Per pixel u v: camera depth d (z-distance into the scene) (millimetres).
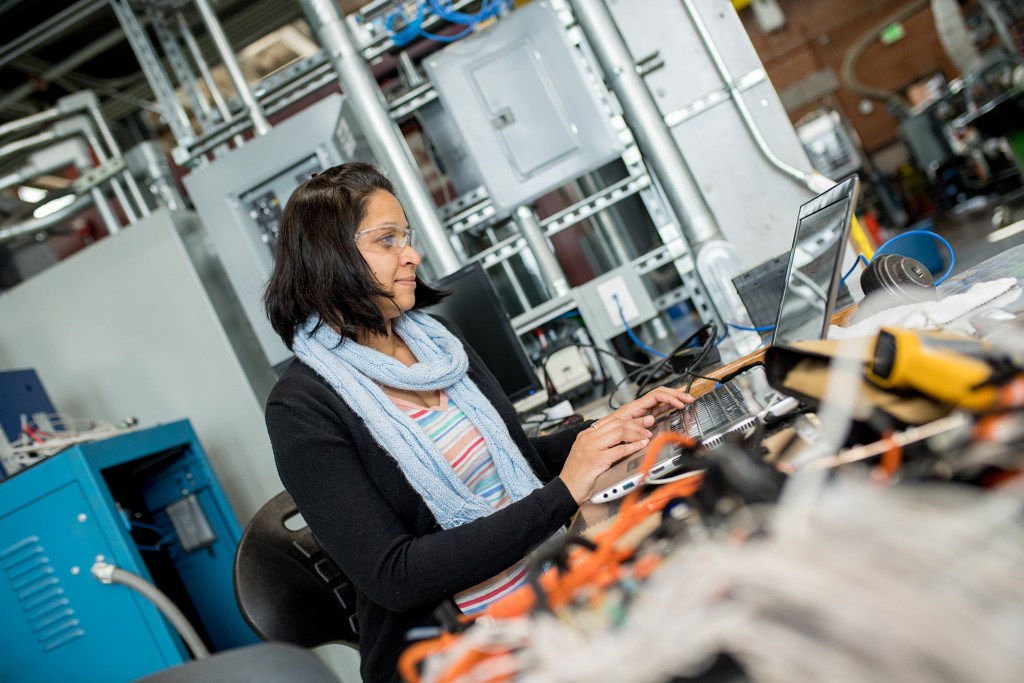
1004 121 5035
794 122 11914
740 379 1144
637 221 2496
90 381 2619
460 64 2275
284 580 1345
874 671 271
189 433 2258
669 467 806
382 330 1229
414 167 2361
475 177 2562
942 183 7594
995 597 275
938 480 408
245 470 2518
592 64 2338
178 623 1788
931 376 499
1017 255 1315
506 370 1943
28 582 1870
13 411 2213
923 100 10781
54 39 3490
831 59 12000
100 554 1834
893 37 11680
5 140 3900
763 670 294
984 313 843
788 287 1149
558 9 2281
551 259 2365
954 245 4930
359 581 1012
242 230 2361
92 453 1861
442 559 968
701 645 312
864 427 570
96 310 2609
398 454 1117
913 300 1151
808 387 626
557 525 989
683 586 341
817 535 334
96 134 3227
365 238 1190
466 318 1945
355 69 2352
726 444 485
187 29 2807
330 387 1172
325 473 1059
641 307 2160
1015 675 253
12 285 3682
